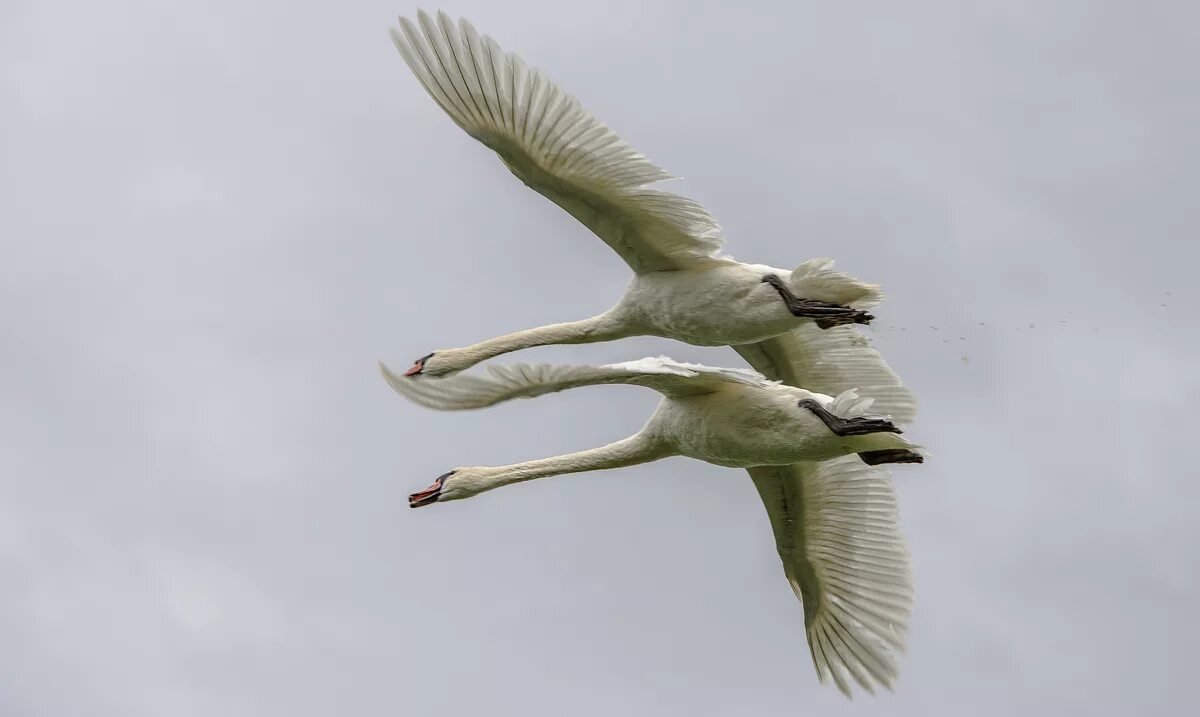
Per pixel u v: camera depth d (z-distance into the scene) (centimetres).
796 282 1714
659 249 1758
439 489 1848
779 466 1855
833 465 1867
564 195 1712
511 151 1680
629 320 1805
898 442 1673
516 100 1641
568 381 1593
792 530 1884
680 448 1758
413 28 1636
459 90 1653
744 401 1705
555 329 1881
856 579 1870
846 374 1933
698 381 1684
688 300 1750
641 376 1670
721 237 1723
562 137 1655
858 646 1866
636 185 1677
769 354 1939
